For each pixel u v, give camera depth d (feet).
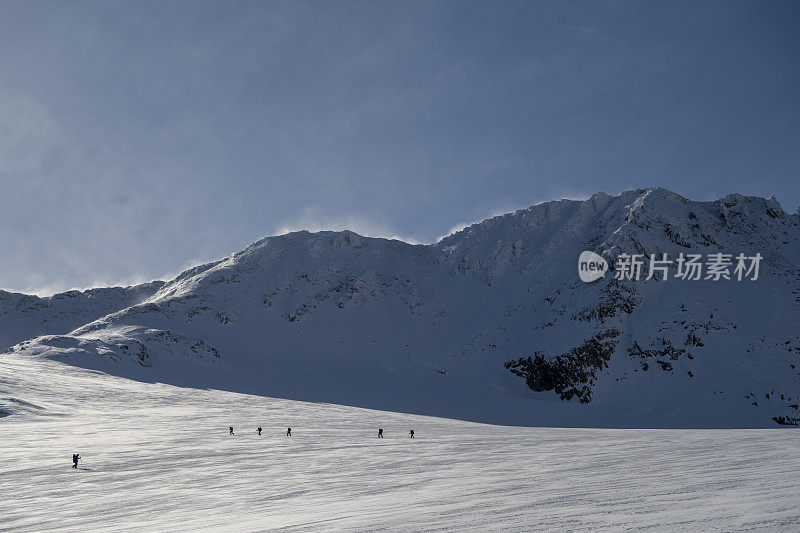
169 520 64.13
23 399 225.35
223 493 84.17
